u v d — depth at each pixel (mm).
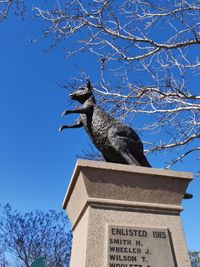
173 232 4016
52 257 23500
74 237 4539
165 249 3830
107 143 4645
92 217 3881
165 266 3721
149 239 3861
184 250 3912
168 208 4160
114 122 4777
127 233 3842
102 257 3654
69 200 4684
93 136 4789
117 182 4121
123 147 4535
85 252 3652
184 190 4340
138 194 4145
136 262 3672
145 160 4789
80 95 5055
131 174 4184
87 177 4059
